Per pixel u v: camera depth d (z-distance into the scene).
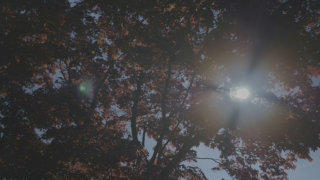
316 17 11.17
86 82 12.13
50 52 9.34
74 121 10.09
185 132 12.15
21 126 8.90
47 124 9.55
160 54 11.44
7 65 8.80
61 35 10.27
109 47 12.24
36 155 8.84
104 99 12.58
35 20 9.17
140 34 11.23
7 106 8.90
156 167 12.56
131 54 11.71
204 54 11.18
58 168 8.90
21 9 9.34
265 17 10.16
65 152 9.05
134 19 11.41
